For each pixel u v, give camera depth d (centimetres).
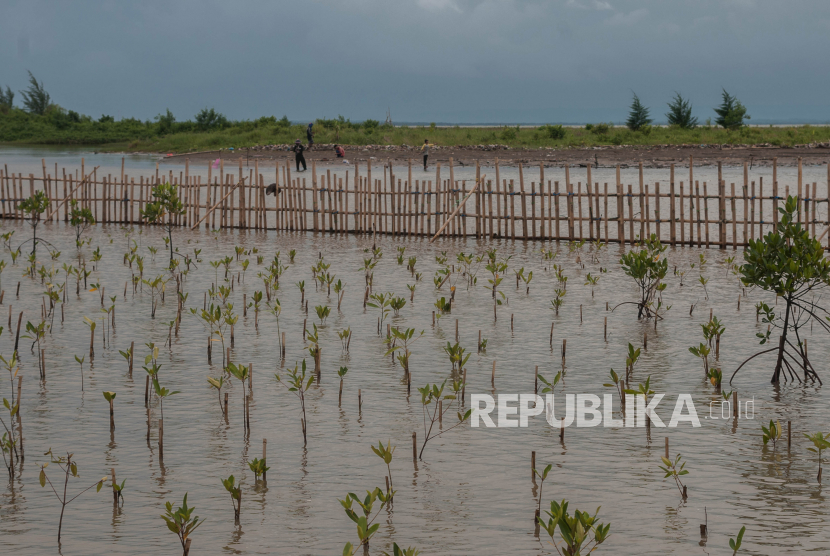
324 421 1334
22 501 1039
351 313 2147
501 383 1542
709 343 1714
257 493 1061
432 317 2084
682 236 3325
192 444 1232
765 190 4734
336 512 1006
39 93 17575
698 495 1048
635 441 1243
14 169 7038
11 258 3045
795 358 1698
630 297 2347
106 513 1005
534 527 963
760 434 1271
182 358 1716
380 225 3750
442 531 954
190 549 912
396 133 9475
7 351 1766
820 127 9956
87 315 2114
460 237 3703
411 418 1349
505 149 7962
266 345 1822
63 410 1385
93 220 4009
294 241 3603
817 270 1510
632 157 7231
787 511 999
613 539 933
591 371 1619
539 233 3809
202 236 3775
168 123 12194
